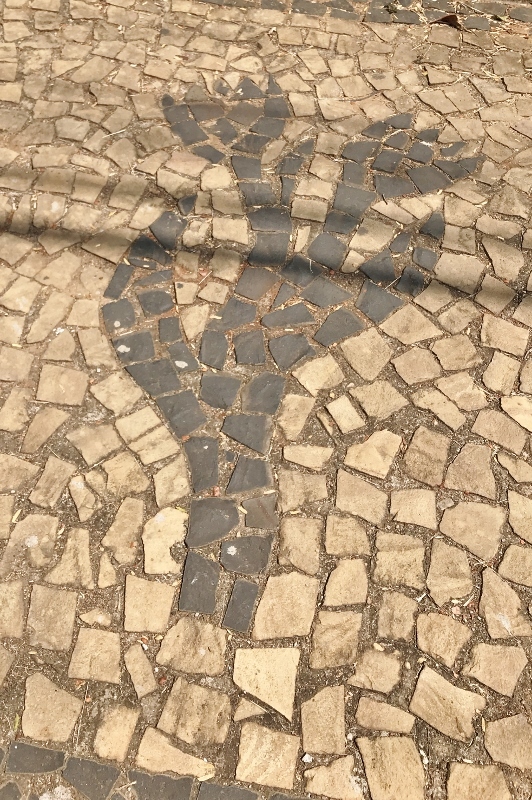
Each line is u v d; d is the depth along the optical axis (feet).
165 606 7.82
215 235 11.28
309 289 10.67
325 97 13.56
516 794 6.80
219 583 7.98
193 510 8.52
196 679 7.39
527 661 7.50
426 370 9.80
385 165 12.31
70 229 11.32
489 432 9.20
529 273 10.84
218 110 13.24
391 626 7.69
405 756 6.97
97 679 7.38
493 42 14.89
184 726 7.13
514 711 7.22
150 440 9.12
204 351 10.02
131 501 8.59
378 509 8.52
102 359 9.92
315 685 7.35
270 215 11.53
